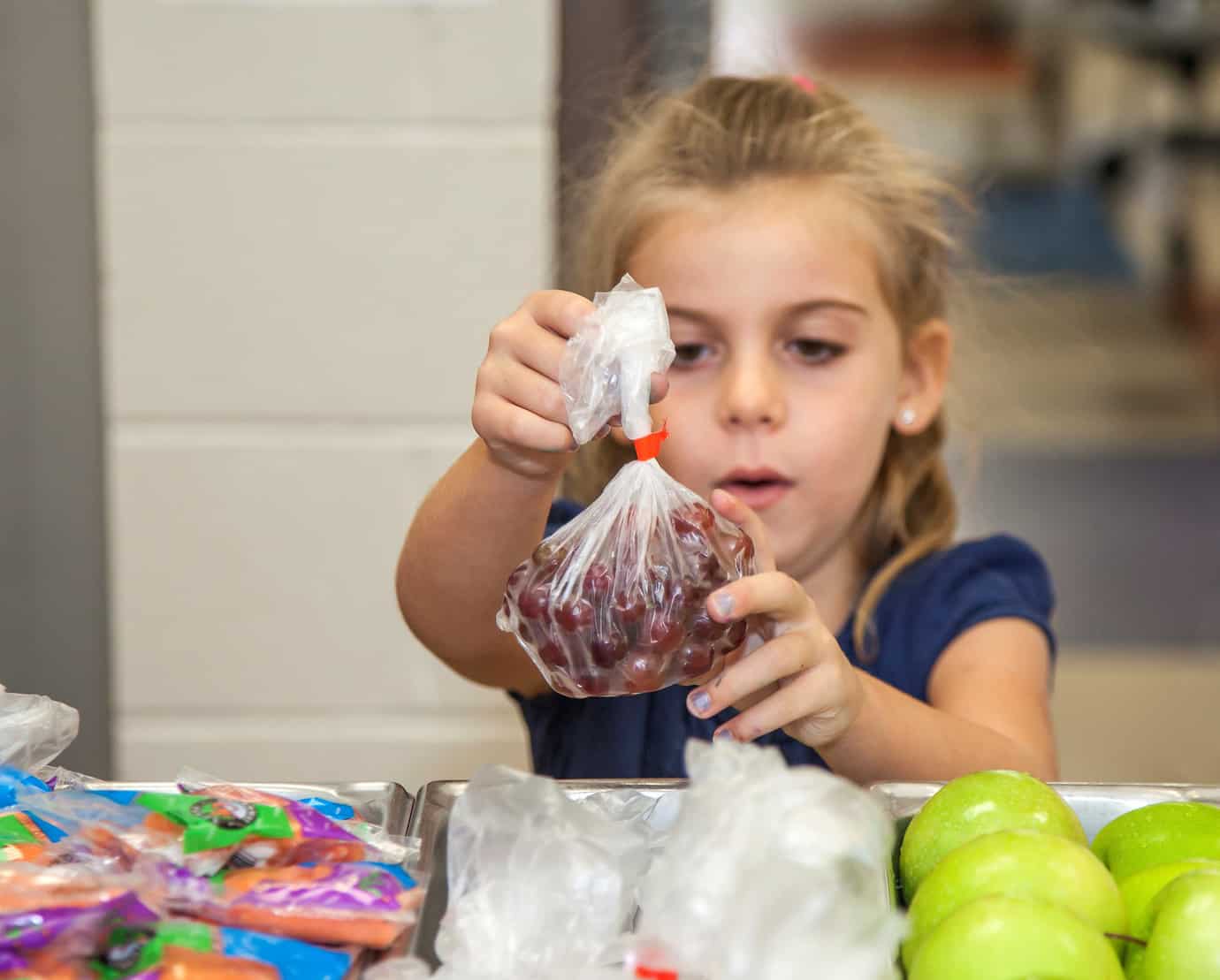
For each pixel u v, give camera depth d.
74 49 1.71
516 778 0.65
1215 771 2.59
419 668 1.82
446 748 1.84
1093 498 4.02
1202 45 4.34
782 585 0.73
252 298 1.75
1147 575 3.59
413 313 1.76
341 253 1.75
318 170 1.73
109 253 1.74
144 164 1.73
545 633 0.71
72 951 0.52
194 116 1.72
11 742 0.71
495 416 0.77
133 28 1.70
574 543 0.72
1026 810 0.67
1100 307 4.51
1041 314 4.47
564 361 0.74
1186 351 4.53
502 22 1.71
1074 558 3.68
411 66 1.71
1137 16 4.29
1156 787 0.74
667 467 1.09
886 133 1.32
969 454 1.48
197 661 1.82
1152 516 3.95
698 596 0.71
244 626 1.81
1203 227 4.45
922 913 0.60
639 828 0.67
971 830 0.66
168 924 0.55
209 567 1.80
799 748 1.10
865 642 1.18
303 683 1.82
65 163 1.74
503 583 0.93
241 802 0.63
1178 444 4.41
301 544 1.80
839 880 0.56
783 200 1.10
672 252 1.09
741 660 0.75
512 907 0.59
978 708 1.06
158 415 1.77
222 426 1.78
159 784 0.73
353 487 1.79
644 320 0.73
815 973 0.54
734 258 1.07
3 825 0.63
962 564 1.20
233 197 1.73
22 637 1.83
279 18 1.70
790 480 1.08
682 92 1.31
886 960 0.55
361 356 1.76
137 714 1.83
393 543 1.80
